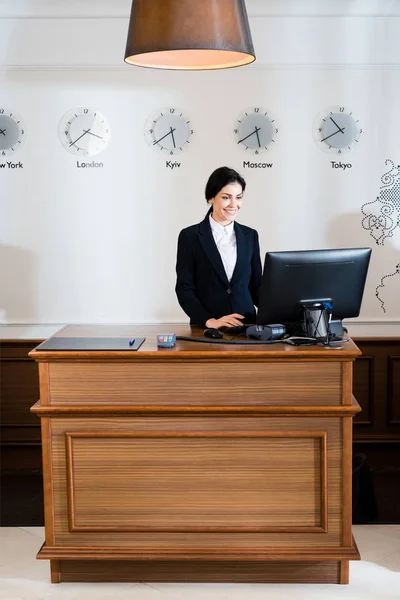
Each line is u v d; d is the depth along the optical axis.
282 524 3.45
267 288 3.39
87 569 3.61
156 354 3.36
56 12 5.18
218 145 5.29
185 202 5.33
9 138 5.28
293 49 5.21
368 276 5.39
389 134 5.28
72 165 5.31
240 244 4.21
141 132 5.29
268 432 3.39
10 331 5.42
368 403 5.45
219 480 3.44
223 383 3.40
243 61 3.57
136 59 3.54
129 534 3.47
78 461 3.46
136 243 5.37
